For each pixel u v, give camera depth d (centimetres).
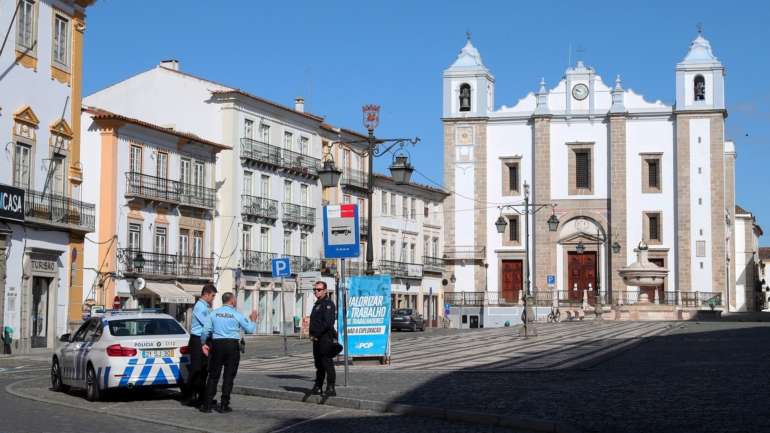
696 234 8081
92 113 4816
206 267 5609
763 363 2498
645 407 1577
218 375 1697
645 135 8269
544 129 8388
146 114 6012
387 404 1669
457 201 8569
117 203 4834
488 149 8544
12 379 2439
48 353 3741
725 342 3606
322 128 6925
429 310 7769
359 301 2708
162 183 5178
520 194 8450
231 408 1725
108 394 1962
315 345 1806
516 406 1623
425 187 8238
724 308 7981
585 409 1568
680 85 8175
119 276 4834
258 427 1487
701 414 1477
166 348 1877
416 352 3491
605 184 8325
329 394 1792
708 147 8112
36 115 3806
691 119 8138
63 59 3988
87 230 4112
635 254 8219
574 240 8350
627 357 2859
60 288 3984
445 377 2239
